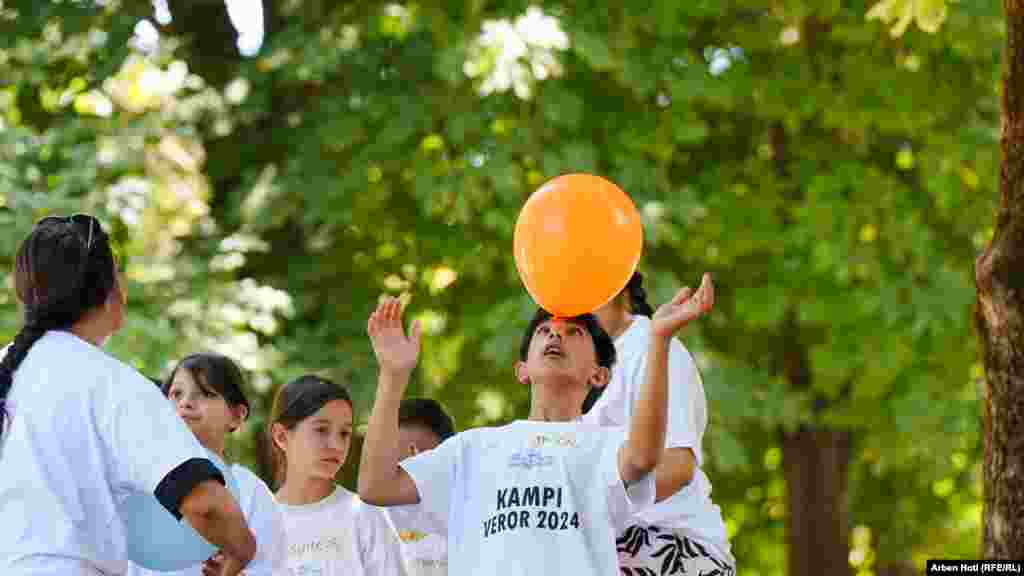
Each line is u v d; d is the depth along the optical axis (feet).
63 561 15.08
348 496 22.79
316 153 43.47
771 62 46.68
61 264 15.90
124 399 15.49
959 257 47.83
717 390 43.39
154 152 41.78
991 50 44.83
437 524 17.10
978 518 60.03
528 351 17.79
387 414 16.61
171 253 41.68
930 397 45.37
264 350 40.09
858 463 53.88
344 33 42.75
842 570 51.03
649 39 44.83
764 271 46.88
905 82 45.68
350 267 45.55
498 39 40.73
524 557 16.43
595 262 17.08
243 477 20.79
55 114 43.60
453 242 44.93
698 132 44.34
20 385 15.57
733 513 57.82
